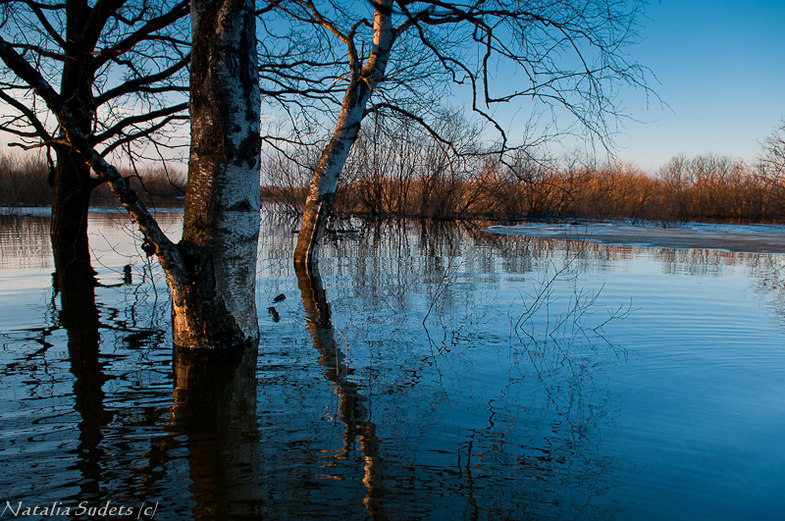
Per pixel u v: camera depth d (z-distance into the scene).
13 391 3.60
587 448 2.90
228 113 4.34
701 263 11.29
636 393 3.70
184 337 4.58
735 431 3.12
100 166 3.75
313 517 2.27
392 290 7.66
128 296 7.02
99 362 4.25
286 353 4.55
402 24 9.40
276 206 35.94
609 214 29.84
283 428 3.12
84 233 13.31
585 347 4.79
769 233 21.22
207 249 4.45
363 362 4.33
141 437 2.99
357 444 2.94
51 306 6.32
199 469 2.65
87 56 10.51
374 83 9.60
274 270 9.83
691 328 5.46
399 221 27.92
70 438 2.96
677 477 2.62
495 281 8.47
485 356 4.51
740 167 38.16
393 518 2.26
